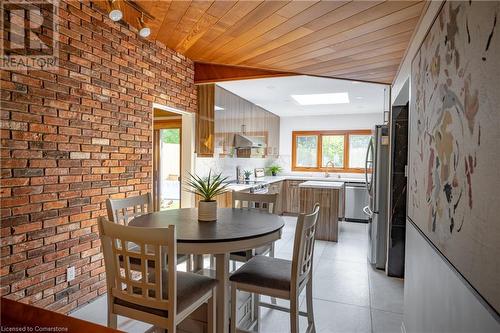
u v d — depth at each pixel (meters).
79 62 2.45
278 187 6.56
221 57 3.51
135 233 1.40
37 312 0.84
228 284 1.92
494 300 0.77
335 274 3.41
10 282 1.99
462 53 1.01
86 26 2.50
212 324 1.75
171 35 3.05
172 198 7.43
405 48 2.41
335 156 7.38
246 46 2.93
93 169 2.60
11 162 1.99
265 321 2.43
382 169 3.58
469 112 0.94
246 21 2.38
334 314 2.54
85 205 2.53
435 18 1.37
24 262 2.07
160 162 5.52
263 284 1.79
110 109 2.76
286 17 2.17
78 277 2.48
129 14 2.55
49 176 2.23
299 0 1.91
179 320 1.48
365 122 7.10
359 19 2.02
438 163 1.28
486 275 0.81
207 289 1.68
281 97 5.35
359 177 7.14
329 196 4.72
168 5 2.32
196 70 4.01
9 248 1.99
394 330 2.30
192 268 2.66
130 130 2.99
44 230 2.21
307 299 2.07
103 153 2.69
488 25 0.82
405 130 3.38
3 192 1.95
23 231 2.06
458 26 1.05
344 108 6.43
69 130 2.38
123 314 1.53
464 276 0.97
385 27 2.08
